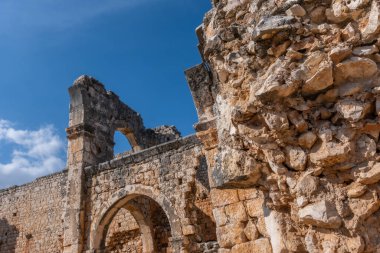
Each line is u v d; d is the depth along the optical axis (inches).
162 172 603.8
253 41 178.2
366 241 143.6
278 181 172.2
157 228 788.0
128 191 621.6
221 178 197.8
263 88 165.2
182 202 566.3
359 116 148.2
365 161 148.5
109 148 775.1
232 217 277.6
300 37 165.0
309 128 162.6
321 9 165.9
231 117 183.5
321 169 157.6
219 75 199.3
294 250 172.6
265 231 260.5
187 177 577.0
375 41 152.9
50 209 975.6
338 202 152.3
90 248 612.7
